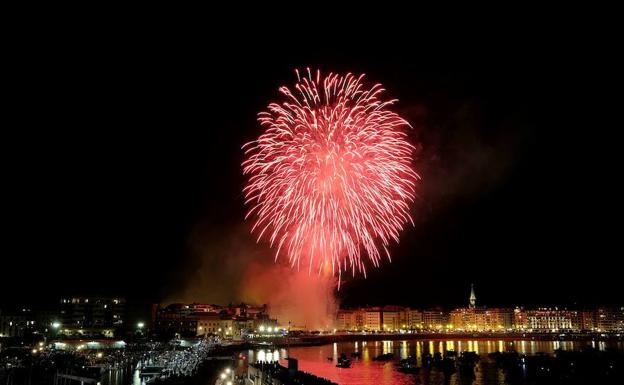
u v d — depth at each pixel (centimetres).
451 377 13875
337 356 19538
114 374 11075
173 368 10269
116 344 16900
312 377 7706
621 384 12788
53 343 16125
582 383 12962
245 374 10438
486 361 17612
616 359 16288
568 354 17600
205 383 9556
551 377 13725
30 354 12694
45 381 9988
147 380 9919
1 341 15988
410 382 12988
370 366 16212
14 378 10125
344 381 12975
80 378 9644
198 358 12394
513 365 16025
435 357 17525
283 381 7075
